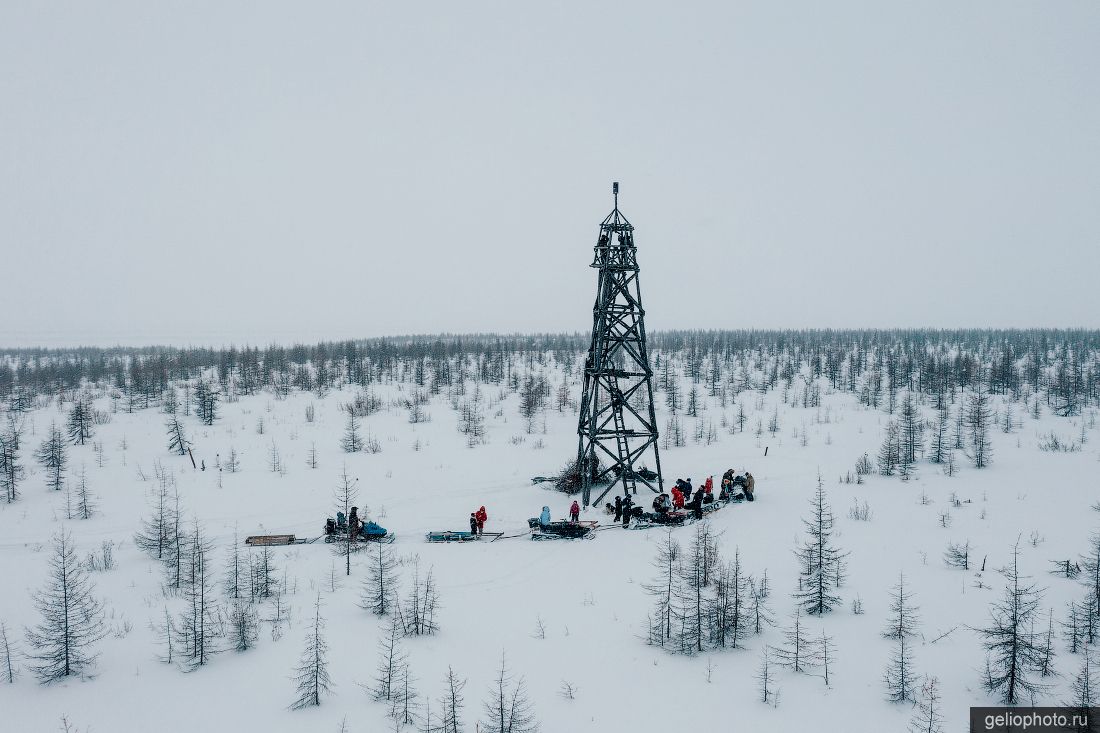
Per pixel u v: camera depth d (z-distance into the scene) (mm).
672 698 15406
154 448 56719
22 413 81062
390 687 15711
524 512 33188
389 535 28219
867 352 161500
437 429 64312
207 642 17812
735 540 27203
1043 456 48281
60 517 35031
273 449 50062
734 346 175000
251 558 23875
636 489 36188
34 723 14492
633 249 35938
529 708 14852
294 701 15258
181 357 141500
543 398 83312
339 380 113188
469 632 18938
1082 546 26062
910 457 46500
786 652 17328
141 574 24359
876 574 23078
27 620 19953
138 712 14906
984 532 28438
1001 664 16078
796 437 59031
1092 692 14477
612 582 22812
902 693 14883
